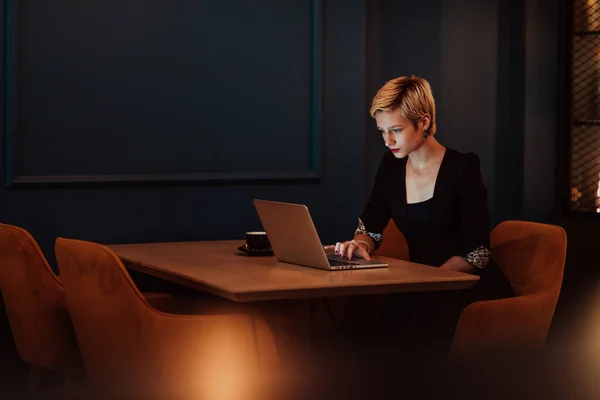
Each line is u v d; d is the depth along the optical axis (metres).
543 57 5.84
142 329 2.87
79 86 4.74
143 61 4.88
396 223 3.83
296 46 5.27
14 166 4.60
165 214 4.98
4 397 4.06
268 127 5.22
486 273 4.56
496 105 5.90
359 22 5.40
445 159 3.70
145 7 4.87
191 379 2.91
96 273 2.91
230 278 3.05
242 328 2.95
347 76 5.39
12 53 4.55
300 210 3.20
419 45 5.71
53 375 3.80
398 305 3.73
